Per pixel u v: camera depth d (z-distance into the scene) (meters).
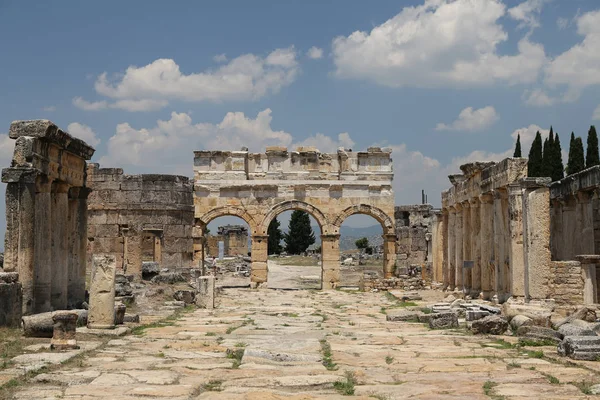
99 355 17.45
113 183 53.34
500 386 13.48
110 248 53.00
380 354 17.84
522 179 27.28
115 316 23.20
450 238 43.09
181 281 44.00
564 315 25.28
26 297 22.94
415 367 15.82
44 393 12.78
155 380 13.98
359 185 52.38
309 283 58.28
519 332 21.27
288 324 25.94
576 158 52.03
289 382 13.87
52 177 25.41
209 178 52.06
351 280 61.22
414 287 48.62
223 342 20.20
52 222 26.61
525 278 27.11
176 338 21.14
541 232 26.89
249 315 29.75
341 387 13.60
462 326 24.78
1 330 20.05
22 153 23.34
